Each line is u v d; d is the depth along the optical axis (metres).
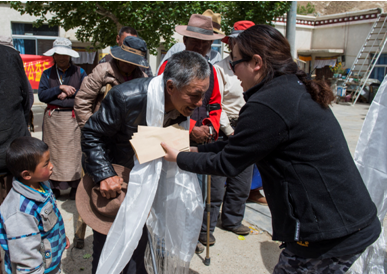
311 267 1.48
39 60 11.41
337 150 1.40
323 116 1.41
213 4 7.11
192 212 1.89
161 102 1.71
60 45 3.62
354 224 1.38
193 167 1.57
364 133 2.29
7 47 2.17
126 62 2.65
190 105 1.64
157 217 1.97
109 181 1.73
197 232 1.93
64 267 2.57
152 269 2.02
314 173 1.37
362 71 17.09
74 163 3.75
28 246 1.72
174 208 1.89
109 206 1.77
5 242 1.79
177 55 1.63
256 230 3.34
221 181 2.89
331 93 1.45
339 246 1.40
